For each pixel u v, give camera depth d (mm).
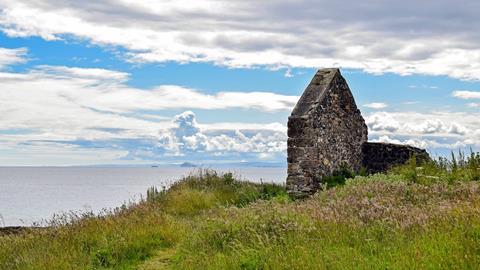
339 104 24094
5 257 12766
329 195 16375
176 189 22938
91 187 121938
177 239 13492
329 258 9195
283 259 9508
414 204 13250
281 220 11797
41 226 17531
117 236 13000
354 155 25047
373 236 10383
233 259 10203
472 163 17688
